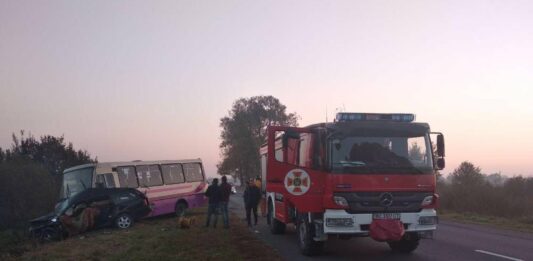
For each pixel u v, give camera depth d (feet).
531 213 86.17
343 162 36.70
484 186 100.58
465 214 85.76
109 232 63.87
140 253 41.68
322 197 37.32
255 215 68.80
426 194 37.35
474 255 39.78
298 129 39.81
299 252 42.70
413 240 41.16
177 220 77.82
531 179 107.14
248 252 41.29
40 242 61.00
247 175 270.26
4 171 89.04
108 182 75.72
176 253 41.04
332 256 40.27
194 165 91.40
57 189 96.58
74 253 45.75
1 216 86.12
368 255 40.55
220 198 63.16
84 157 124.36
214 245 45.29
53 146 121.90
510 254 40.19
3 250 57.52
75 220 63.26
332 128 37.19
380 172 36.70
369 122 37.93
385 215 36.45
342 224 35.96
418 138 38.22
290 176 40.32
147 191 80.69
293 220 45.32
